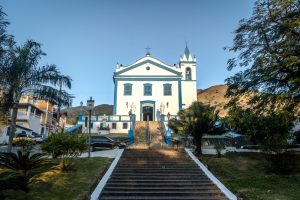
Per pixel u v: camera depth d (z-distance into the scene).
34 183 13.34
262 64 15.62
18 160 12.77
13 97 16.61
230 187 13.84
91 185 13.47
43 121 48.34
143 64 43.69
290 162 17.58
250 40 17.70
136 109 41.66
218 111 22.08
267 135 19.06
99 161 17.92
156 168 16.53
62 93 17.83
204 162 18.84
